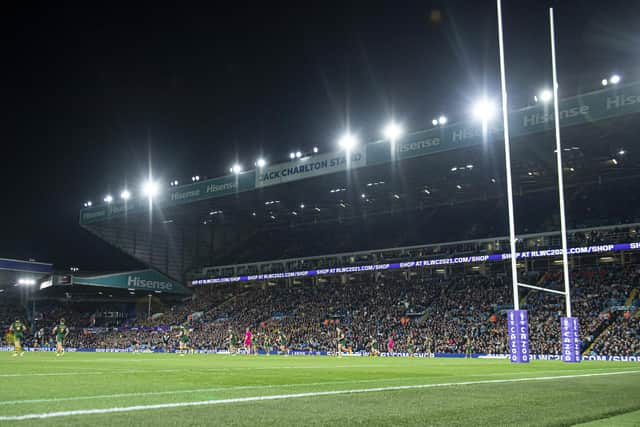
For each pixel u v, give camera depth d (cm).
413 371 1894
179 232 7962
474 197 7181
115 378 1273
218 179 6159
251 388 1052
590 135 4650
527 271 5984
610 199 6309
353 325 5978
